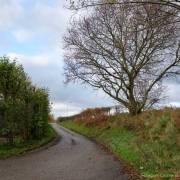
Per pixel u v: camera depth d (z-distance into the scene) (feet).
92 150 39.91
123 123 53.26
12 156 32.86
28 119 44.52
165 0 17.67
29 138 45.42
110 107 91.25
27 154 34.86
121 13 20.40
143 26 21.44
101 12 39.04
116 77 56.24
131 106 57.06
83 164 28.30
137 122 46.03
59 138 60.80
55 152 37.40
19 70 42.70
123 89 58.70
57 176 22.70
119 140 44.57
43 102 51.57
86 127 81.35
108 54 52.85
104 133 58.44
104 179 21.58
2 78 39.42
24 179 21.65
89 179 21.65
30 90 45.93
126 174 23.07
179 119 32.14
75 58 56.80
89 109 97.55
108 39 47.44
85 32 53.21
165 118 35.70
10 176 22.68
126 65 52.65
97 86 60.08
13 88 40.78
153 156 25.89
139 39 38.78
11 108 39.17
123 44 37.24
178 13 19.98
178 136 27.35
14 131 40.14
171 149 26.11
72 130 96.17
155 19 20.18
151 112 46.44
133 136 41.50
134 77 53.62
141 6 19.67
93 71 58.13
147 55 49.88
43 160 30.63
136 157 28.63
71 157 33.06
